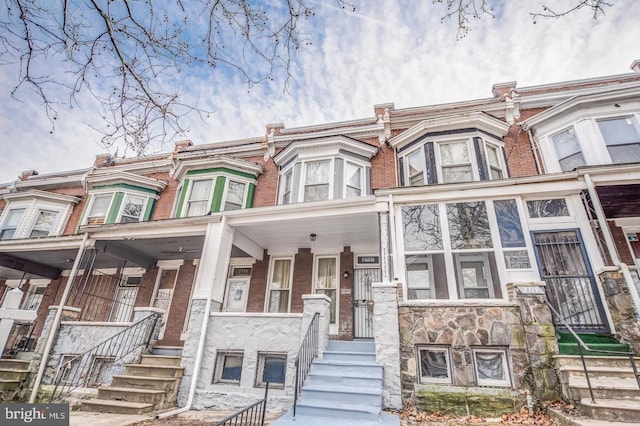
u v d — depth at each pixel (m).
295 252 10.30
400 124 11.95
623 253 8.04
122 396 6.41
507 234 7.34
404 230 7.83
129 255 10.57
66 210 13.86
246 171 12.34
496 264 7.14
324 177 10.76
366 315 9.09
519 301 5.99
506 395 5.46
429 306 6.45
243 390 6.70
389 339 6.21
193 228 8.92
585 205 7.41
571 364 5.33
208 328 7.45
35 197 13.96
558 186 7.40
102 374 7.71
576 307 6.80
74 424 5.15
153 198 13.26
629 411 4.20
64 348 8.15
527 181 7.51
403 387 5.91
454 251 7.39
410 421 5.08
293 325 6.99
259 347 6.99
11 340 10.80
